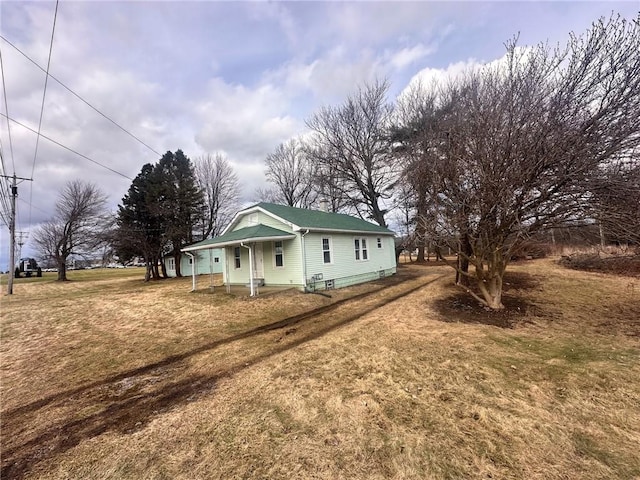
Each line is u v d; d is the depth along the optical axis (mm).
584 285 9430
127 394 4117
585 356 4422
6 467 2691
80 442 3016
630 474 2180
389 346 5301
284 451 2643
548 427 2791
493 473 2254
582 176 5145
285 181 32062
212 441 2857
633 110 4785
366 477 2283
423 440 2686
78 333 7582
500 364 4285
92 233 27391
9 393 4320
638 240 5125
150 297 13289
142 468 2547
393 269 19062
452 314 7344
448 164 6547
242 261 15180
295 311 8906
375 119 23234
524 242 6953
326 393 3680
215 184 30688
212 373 4652
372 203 24453
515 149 5598
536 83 5750
